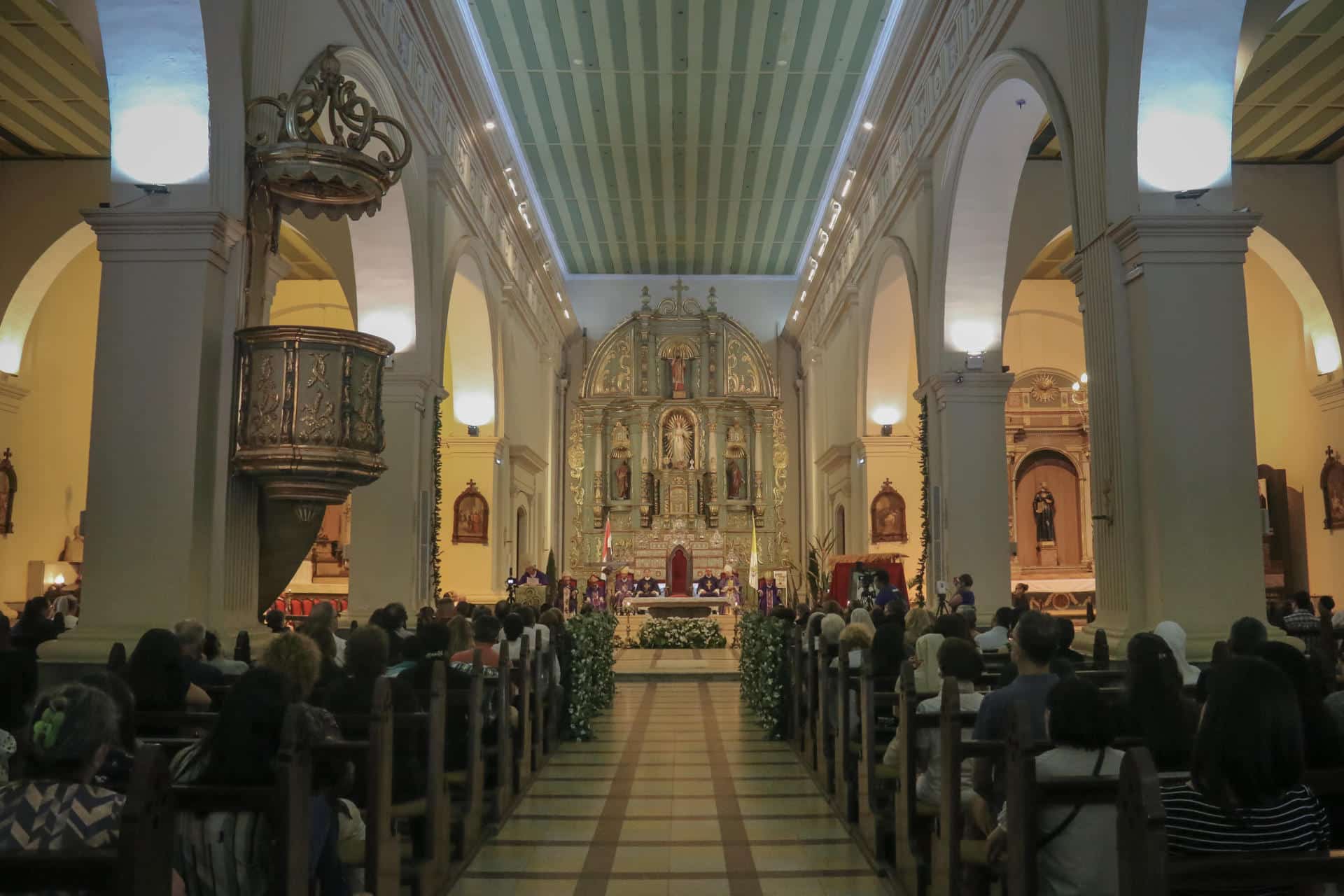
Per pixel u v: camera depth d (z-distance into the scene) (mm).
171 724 4465
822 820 6840
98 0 7387
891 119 15375
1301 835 2430
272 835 3070
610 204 22688
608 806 7250
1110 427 8164
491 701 6859
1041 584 20344
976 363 12992
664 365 28219
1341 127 13789
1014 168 12164
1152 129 8008
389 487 12586
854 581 15938
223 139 7582
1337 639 9375
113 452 7301
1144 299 7805
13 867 2086
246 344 7730
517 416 20938
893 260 15953
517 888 5355
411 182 12500
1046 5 9445
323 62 8141
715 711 12086
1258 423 16719
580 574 27188
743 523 27562
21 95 12844
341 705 4855
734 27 15344
